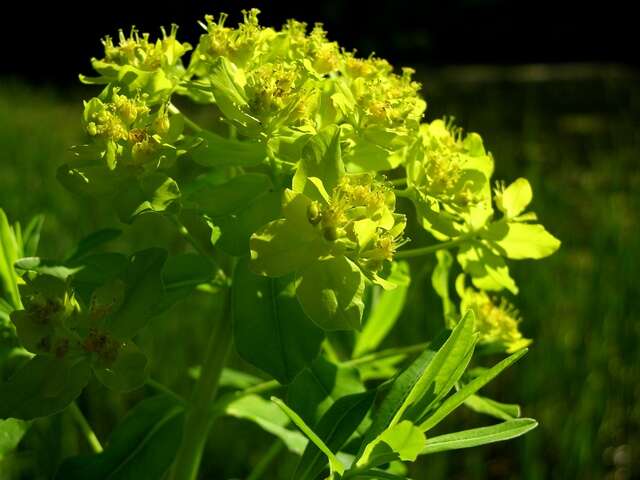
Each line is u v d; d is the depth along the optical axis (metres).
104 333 0.20
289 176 0.22
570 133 1.19
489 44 2.02
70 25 1.88
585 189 0.87
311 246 0.19
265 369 0.21
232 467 0.47
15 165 0.84
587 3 1.98
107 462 0.24
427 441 0.20
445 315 0.27
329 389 0.25
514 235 0.25
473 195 0.24
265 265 0.19
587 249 0.69
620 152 1.04
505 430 0.20
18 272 0.24
